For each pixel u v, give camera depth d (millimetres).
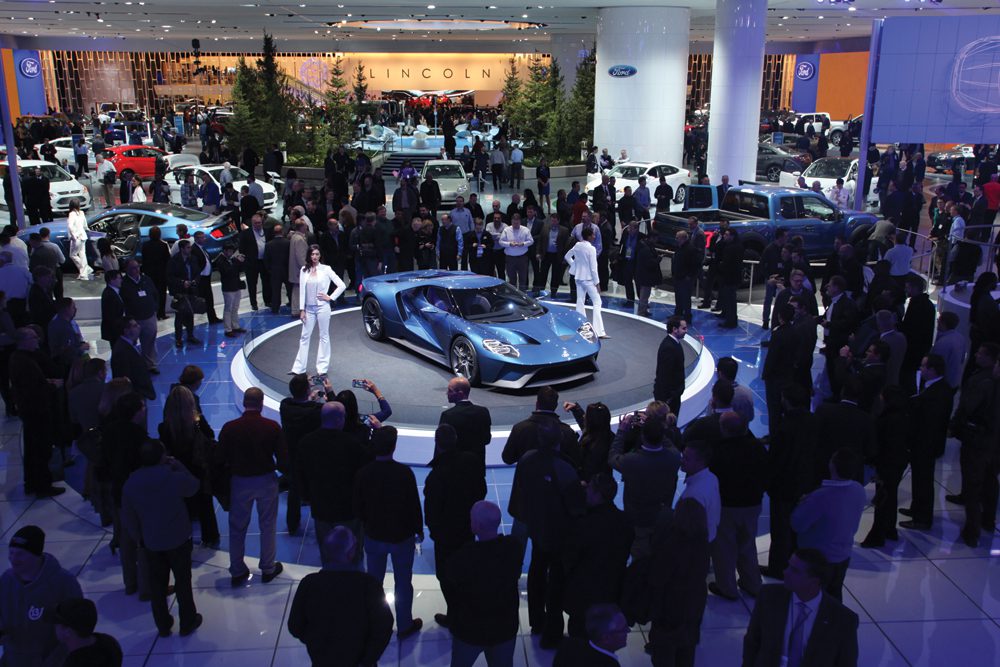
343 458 6203
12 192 18219
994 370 7148
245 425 6527
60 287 13484
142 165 33250
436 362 11344
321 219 17172
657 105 29969
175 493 5820
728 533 6348
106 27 40594
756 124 24766
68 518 7965
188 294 13102
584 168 34094
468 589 4863
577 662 3945
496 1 27531
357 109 42750
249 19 35312
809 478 6473
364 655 4512
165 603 6027
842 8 28891
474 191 29844
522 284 16219
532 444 6520
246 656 5828
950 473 8875
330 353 11539
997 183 19656
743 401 6656
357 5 28797
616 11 29391
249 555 7301
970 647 5922
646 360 11656
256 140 34219
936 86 18969
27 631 4910
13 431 10094
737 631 6066
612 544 5059
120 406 6449
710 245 15289
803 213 17656
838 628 4246
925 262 19047
